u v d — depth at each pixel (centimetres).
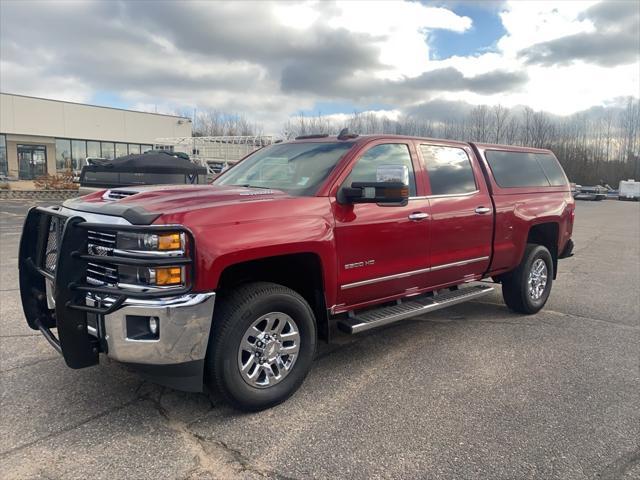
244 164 503
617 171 6400
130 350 303
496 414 350
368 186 376
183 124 4659
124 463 286
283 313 356
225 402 362
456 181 507
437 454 299
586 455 300
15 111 3659
